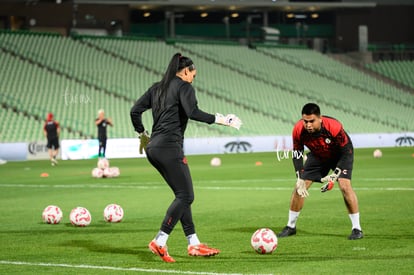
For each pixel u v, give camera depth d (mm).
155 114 15297
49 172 48188
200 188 34594
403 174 41219
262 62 100875
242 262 15109
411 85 102250
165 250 15180
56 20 92312
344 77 102312
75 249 17188
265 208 25844
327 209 24984
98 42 90812
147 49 93688
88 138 72312
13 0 89750
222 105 87125
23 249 17266
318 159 18812
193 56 97062
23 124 70188
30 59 82062
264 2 103438
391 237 18422
